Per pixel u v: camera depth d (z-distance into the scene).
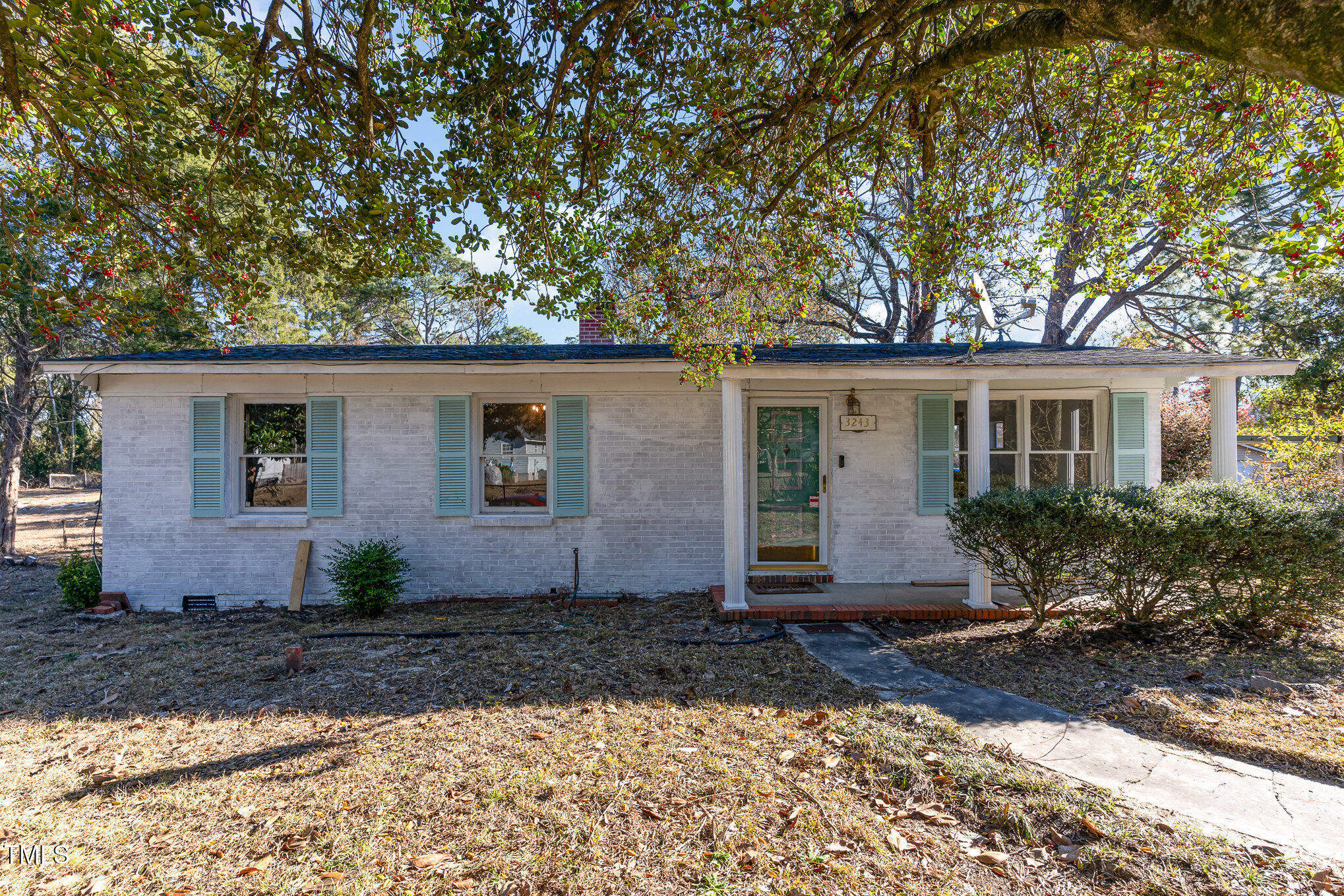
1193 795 3.46
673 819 3.30
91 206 5.61
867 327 17.34
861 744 4.07
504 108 5.31
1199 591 5.99
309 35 4.72
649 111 5.55
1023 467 9.00
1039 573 6.41
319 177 5.27
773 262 7.88
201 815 3.46
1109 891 2.71
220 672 5.81
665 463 8.88
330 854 3.08
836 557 8.82
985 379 7.45
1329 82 1.78
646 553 8.87
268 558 8.58
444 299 26.86
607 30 5.14
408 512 8.73
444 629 7.20
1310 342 14.52
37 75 4.01
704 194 6.31
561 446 8.80
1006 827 3.20
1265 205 9.79
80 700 5.24
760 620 7.28
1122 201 6.46
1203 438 12.30
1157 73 5.32
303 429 8.83
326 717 4.77
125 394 8.52
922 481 8.82
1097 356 8.19
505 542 8.81
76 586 8.56
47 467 33.91
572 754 4.04
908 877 2.82
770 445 8.91
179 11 3.95
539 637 6.75
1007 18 5.93
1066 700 4.85
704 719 4.56
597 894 2.75
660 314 6.88
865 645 6.32
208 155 5.16
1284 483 10.30
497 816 3.37
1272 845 2.99
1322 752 3.91
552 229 6.02
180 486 8.53
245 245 5.55
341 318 24.16
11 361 16.20
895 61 5.27
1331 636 6.14
